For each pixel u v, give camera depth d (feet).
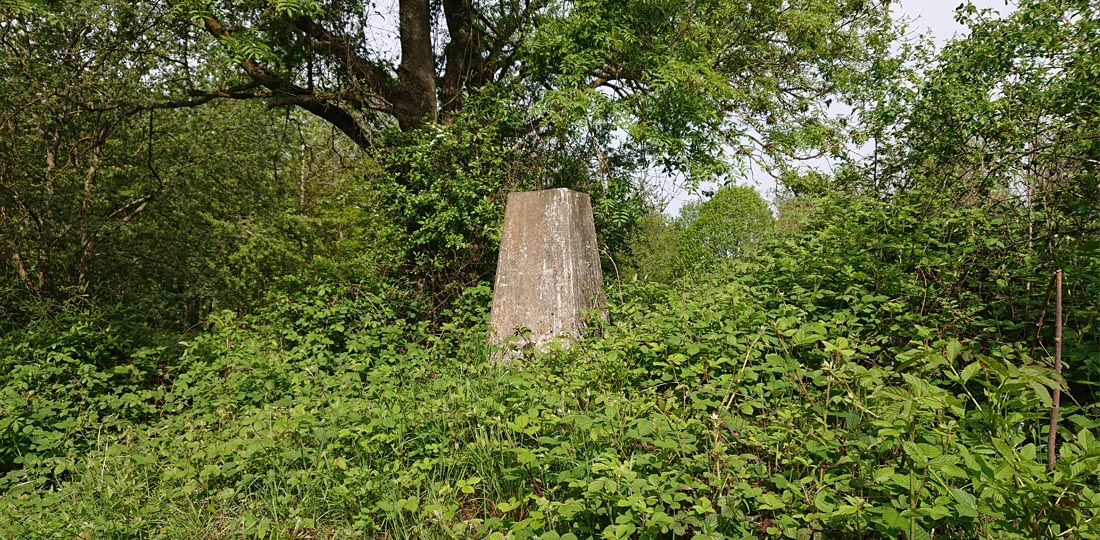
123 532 10.64
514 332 18.54
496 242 26.22
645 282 20.27
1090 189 13.15
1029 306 12.57
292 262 50.34
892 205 17.38
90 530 10.48
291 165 56.95
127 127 41.63
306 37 29.73
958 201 16.89
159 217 46.42
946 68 19.45
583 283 19.30
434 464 10.80
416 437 11.70
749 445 9.46
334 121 33.55
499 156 28.09
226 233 50.80
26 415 15.88
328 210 49.70
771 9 29.99
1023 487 5.98
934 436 7.61
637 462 8.39
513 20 34.22
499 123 29.71
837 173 21.91
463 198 26.94
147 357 23.44
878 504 7.88
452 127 28.40
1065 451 6.69
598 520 8.80
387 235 28.86
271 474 11.18
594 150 31.14
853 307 13.25
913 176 18.43
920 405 7.22
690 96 27.71
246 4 27.22
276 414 13.21
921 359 7.55
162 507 11.16
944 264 14.15
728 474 8.46
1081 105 14.62
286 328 22.99
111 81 31.19
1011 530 6.23
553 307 18.61
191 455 12.22
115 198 44.27
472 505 10.42
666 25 29.71
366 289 27.35
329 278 28.63
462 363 15.99
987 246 14.17
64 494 12.41
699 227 52.24
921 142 18.90
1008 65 18.67
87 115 34.19
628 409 9.89
